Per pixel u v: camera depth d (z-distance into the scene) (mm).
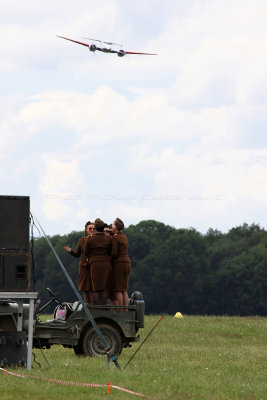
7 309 49688
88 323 53250
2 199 43844
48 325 52781
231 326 83562
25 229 43906
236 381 43312
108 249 55844
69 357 53562
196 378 43562
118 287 55688
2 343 44969
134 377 43000
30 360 44844
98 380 41781
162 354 58656
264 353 61375
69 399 36000
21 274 43750
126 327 53781
